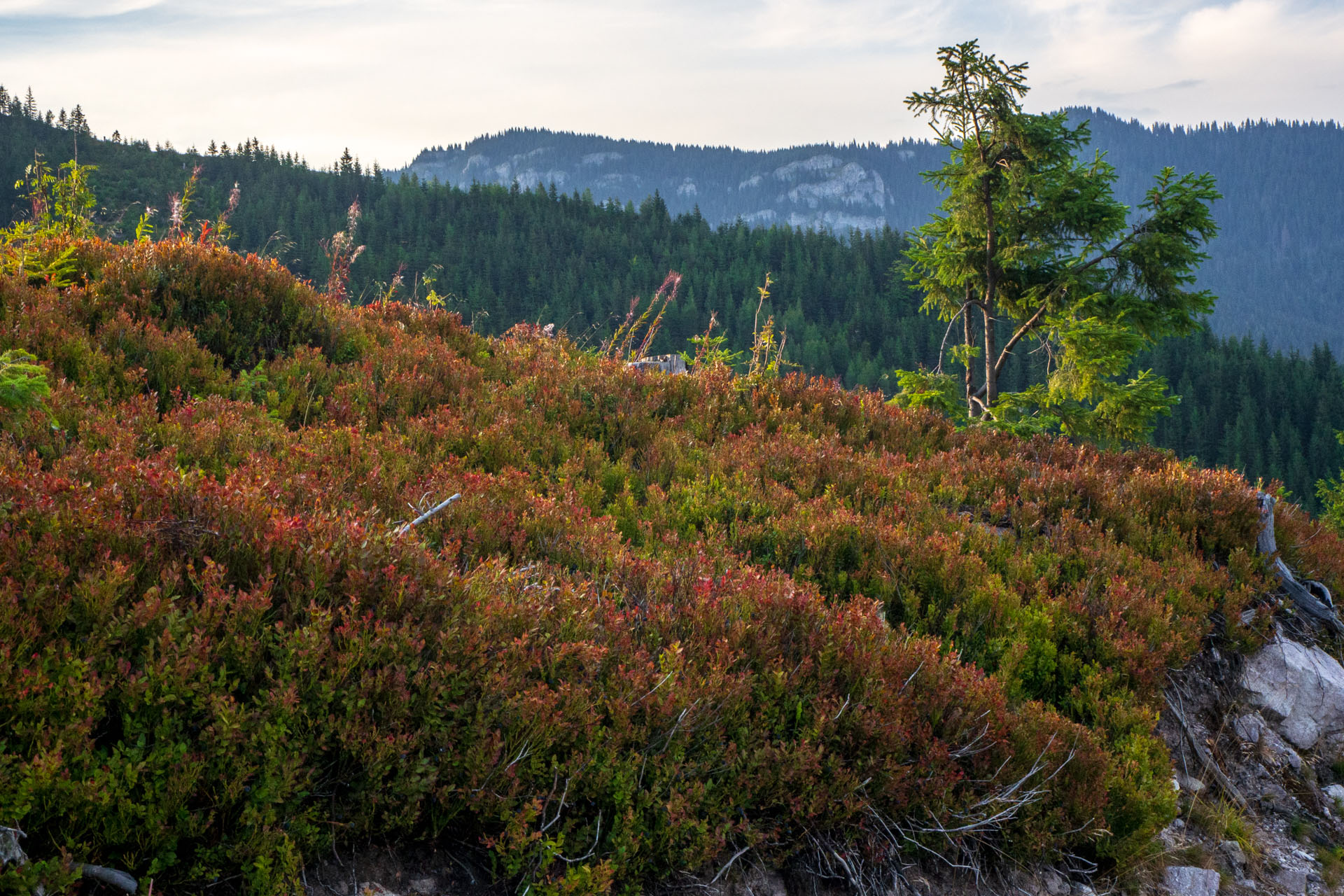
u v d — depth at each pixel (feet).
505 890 9.66
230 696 8.63
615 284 624.18
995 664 17.47
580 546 15.97
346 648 9.84
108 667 8.64
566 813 10.47
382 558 11.29
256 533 10.87
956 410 53.83
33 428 14.28
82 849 7.54
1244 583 21.66
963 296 65.05
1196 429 466.70
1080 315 56.34
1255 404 491.31
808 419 29.12
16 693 7.89
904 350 555.28
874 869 11.93
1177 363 521.65
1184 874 14.39
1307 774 18.38
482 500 16.56
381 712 9.71
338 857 9.20
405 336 27.78
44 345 19.20
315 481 14.93
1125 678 17.71
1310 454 445.78
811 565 18.92
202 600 10.03
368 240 626.64
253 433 17.52
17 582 8.96
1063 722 14.85
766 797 11.71
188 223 29.12
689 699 11.50
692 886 10.73
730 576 15.87
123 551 10.16
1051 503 24.18
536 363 29.81
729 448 25.04
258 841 8.23
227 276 24.75
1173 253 54.03
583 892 9.41
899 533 20.06
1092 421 53.42
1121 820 14.39
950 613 17.85
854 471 24.20
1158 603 19.20
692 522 20.33
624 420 25.40
